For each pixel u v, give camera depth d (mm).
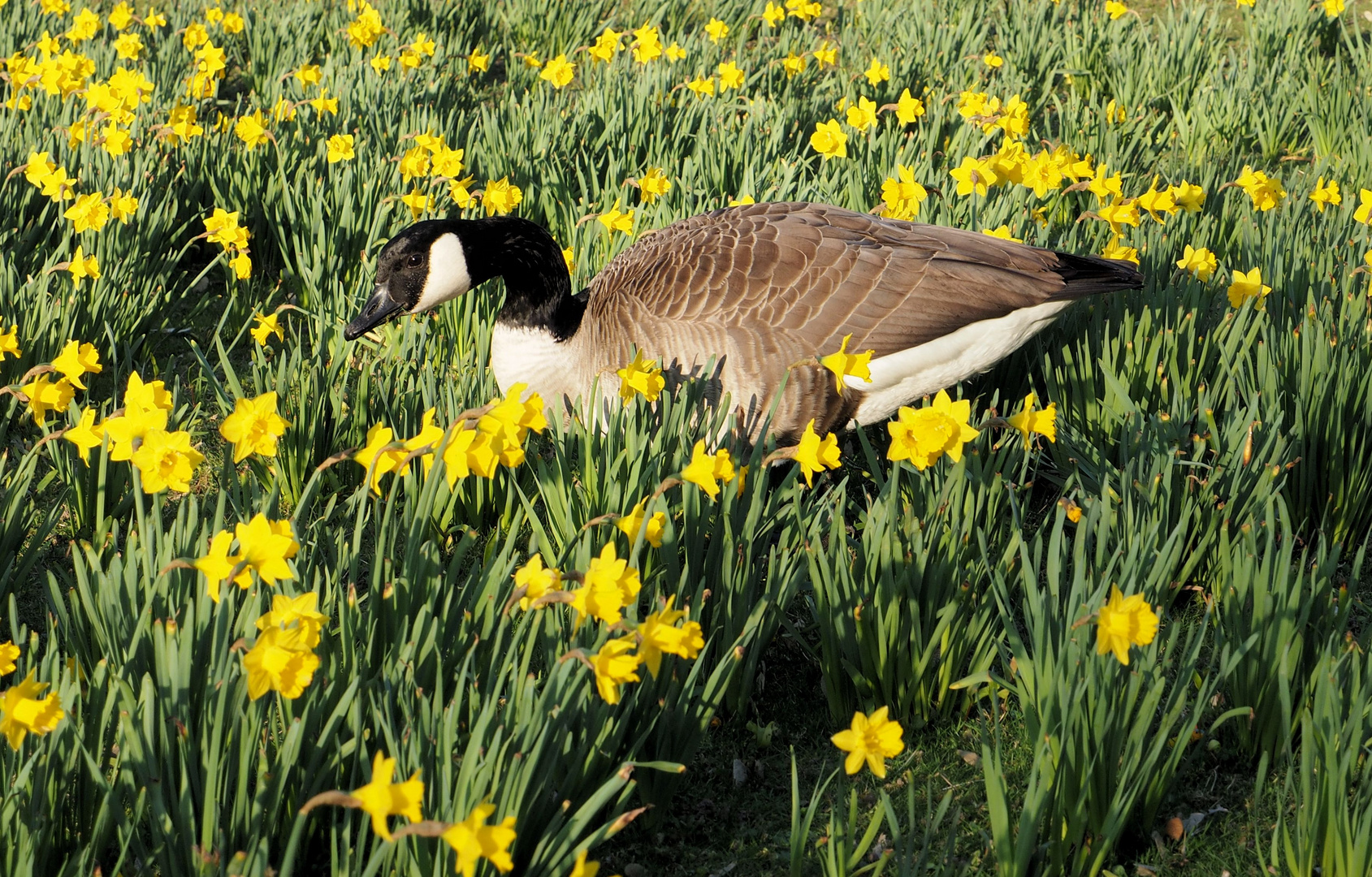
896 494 3305
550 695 2598
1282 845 2963
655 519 2859
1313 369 4078
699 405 4016
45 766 2527
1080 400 4395
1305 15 8852
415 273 4414
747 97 7895
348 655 2873
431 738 2572
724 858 3033
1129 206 4941
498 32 10008
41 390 3449
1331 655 2963
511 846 2543
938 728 3369
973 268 4066
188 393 5102
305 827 2766
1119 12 8891
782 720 3484
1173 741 3107
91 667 3123
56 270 5191
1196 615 3818
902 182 4887
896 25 9289
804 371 4031
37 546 3576
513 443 2740
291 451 4207
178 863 2529
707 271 4074
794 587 3334
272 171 6219
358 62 8094
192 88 7316
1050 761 2779
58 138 6234
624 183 6203
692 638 2428
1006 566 3381
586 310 4488
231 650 2529
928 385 4230
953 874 2635
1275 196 5180
